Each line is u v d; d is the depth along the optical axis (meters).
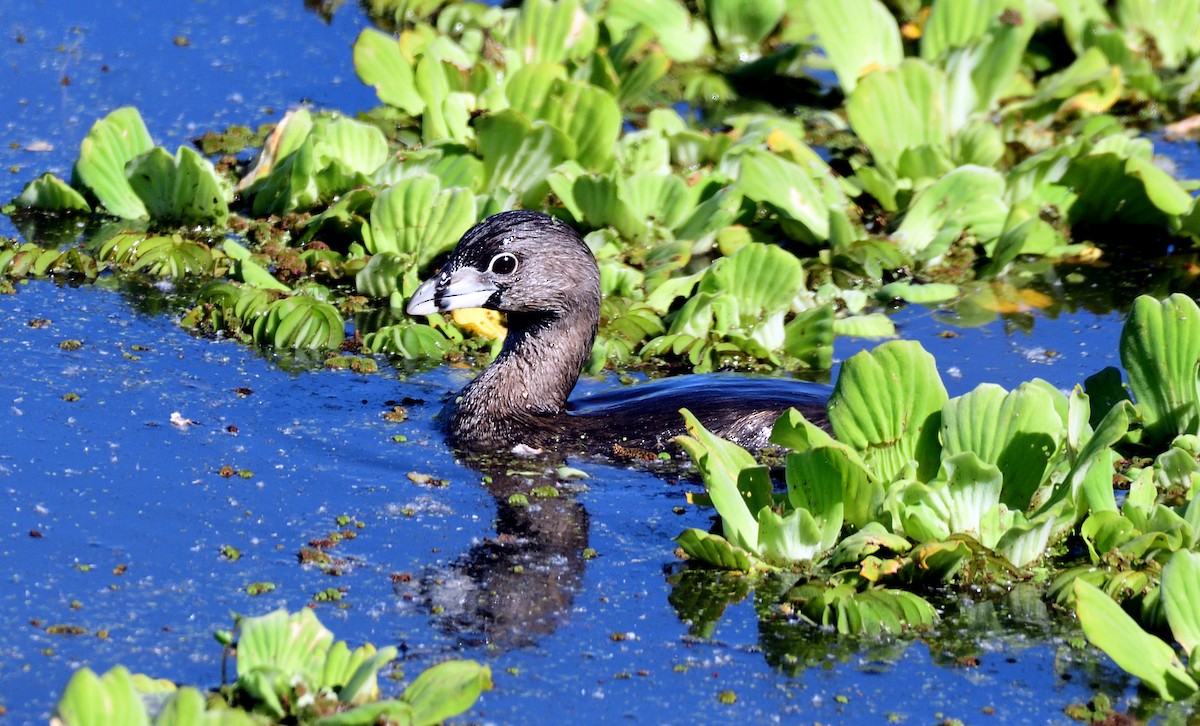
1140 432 11.43
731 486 9.80
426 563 9.68
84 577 9.16
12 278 14.17
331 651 7.90
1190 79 20.30
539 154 16.02
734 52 21.34
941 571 9.58
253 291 13.65
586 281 12.20
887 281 15.52
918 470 10.35
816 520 9.82
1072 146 16.30
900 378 10.20
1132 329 11.45
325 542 9.84
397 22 21.80
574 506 10.66
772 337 13.86
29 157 17.16
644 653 8.77
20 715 7.77
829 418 10.33
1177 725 8.18
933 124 17.52
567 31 19.55
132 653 8.39
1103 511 9.72
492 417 11.82
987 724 8.18
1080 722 8.20
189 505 10.19
